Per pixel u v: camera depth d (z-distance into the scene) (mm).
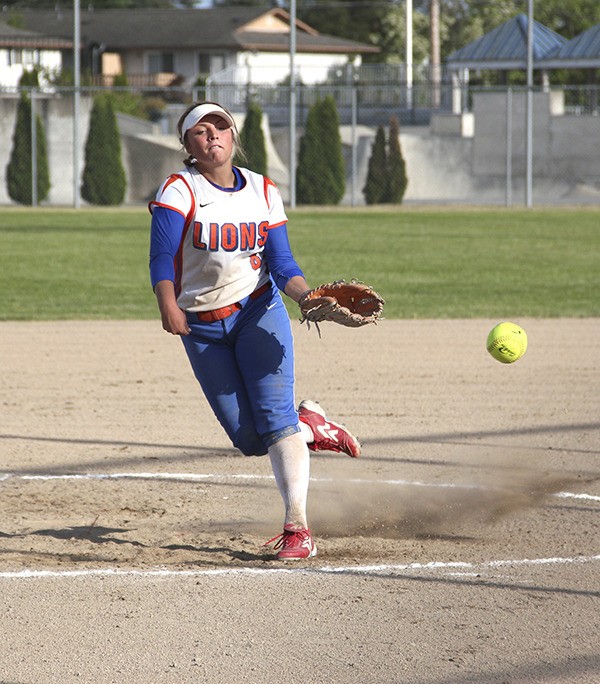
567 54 146125
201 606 14961
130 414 28219
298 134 129125
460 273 58875
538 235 81812
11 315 44906
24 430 26438
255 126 110875
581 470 23000
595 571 16469
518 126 123750
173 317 15773
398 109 155875
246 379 16984
